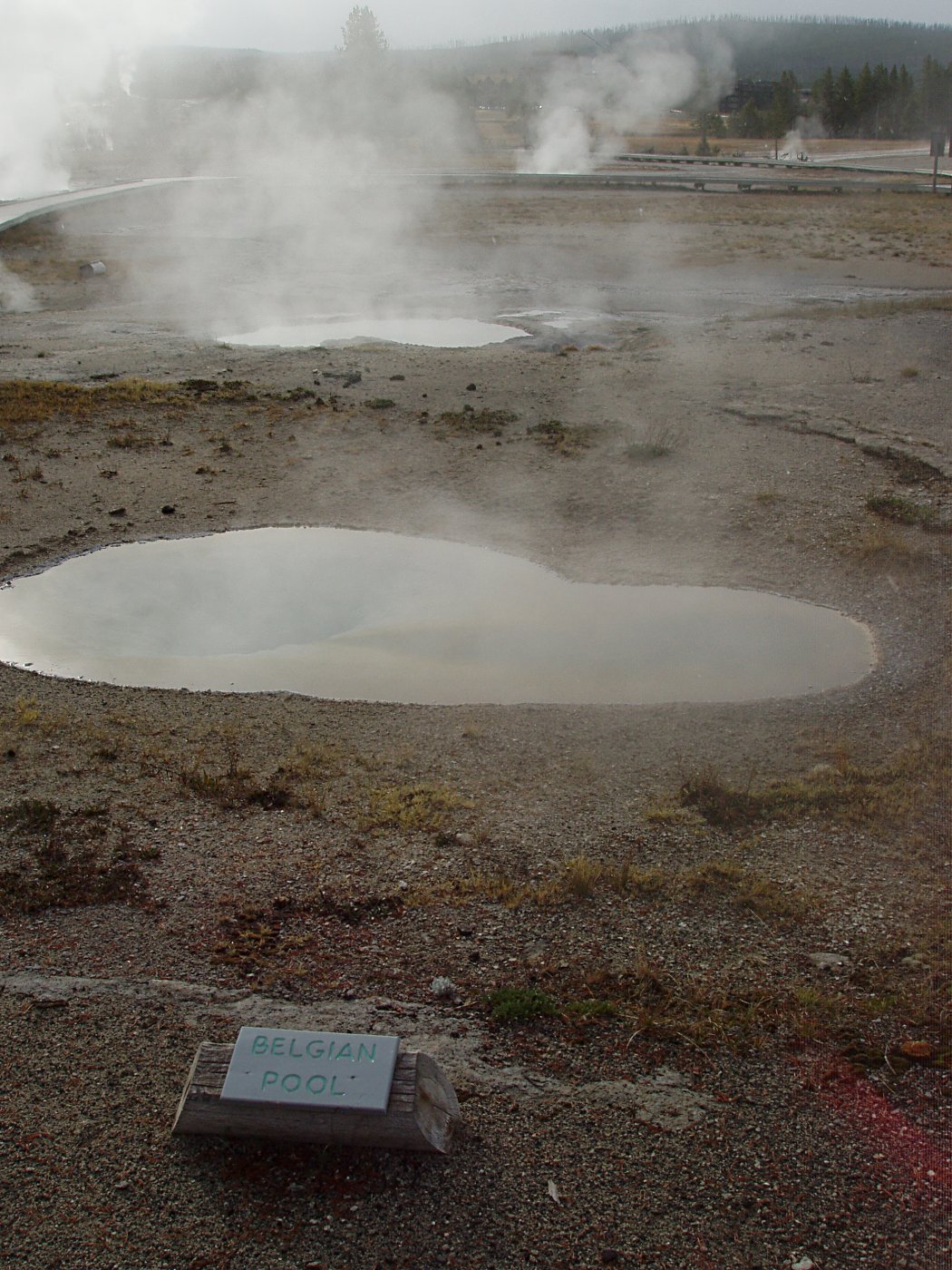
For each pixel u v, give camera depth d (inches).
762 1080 212.1
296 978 241.3
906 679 402.9
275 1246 173.9
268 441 708.7
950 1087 210.4
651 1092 207.9
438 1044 218.5
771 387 792.3
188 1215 179.5
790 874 285.0
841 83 4426.7
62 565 530.3
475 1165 188.4
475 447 686.5
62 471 653.9
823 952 252.5
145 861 288.4
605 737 366.0
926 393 766.5
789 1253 174.7
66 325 1112.2
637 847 297.9
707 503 585.9
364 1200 181.6
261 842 299.6
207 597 495.2
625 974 243.8
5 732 367.2
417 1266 171.0
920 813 312.7
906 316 1035.9
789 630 454.6
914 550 509.7
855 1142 196.7
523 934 258.7
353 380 839.7
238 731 371.6
